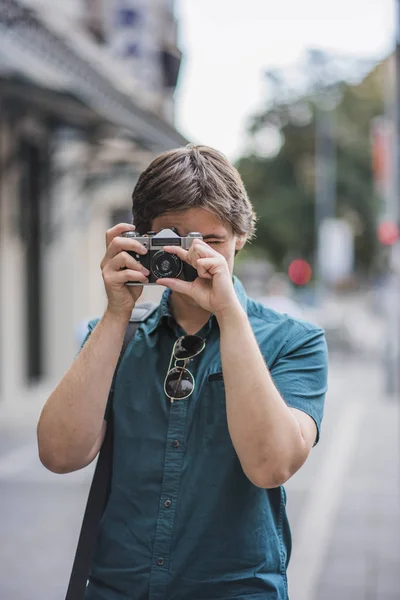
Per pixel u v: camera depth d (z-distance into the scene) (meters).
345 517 5.80
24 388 12.09
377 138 14.41
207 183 1.69
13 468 7.23
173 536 1.74
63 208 12.30
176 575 1.73
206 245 1.67
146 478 1.77
